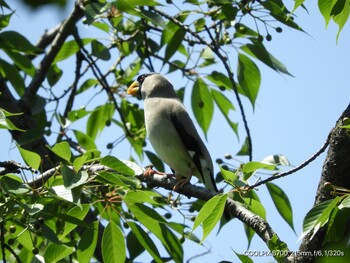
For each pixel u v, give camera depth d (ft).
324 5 25.96
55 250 27.96
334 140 24.75
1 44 38.99
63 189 22.49
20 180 23.94
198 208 33.32
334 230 22.29
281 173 25.90
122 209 35.04
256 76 37.73
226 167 33.58
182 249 31.37
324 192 24.67
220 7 37.99
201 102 42.96
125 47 44.73
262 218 27.12
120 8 34.47
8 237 29.71
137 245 36.58
